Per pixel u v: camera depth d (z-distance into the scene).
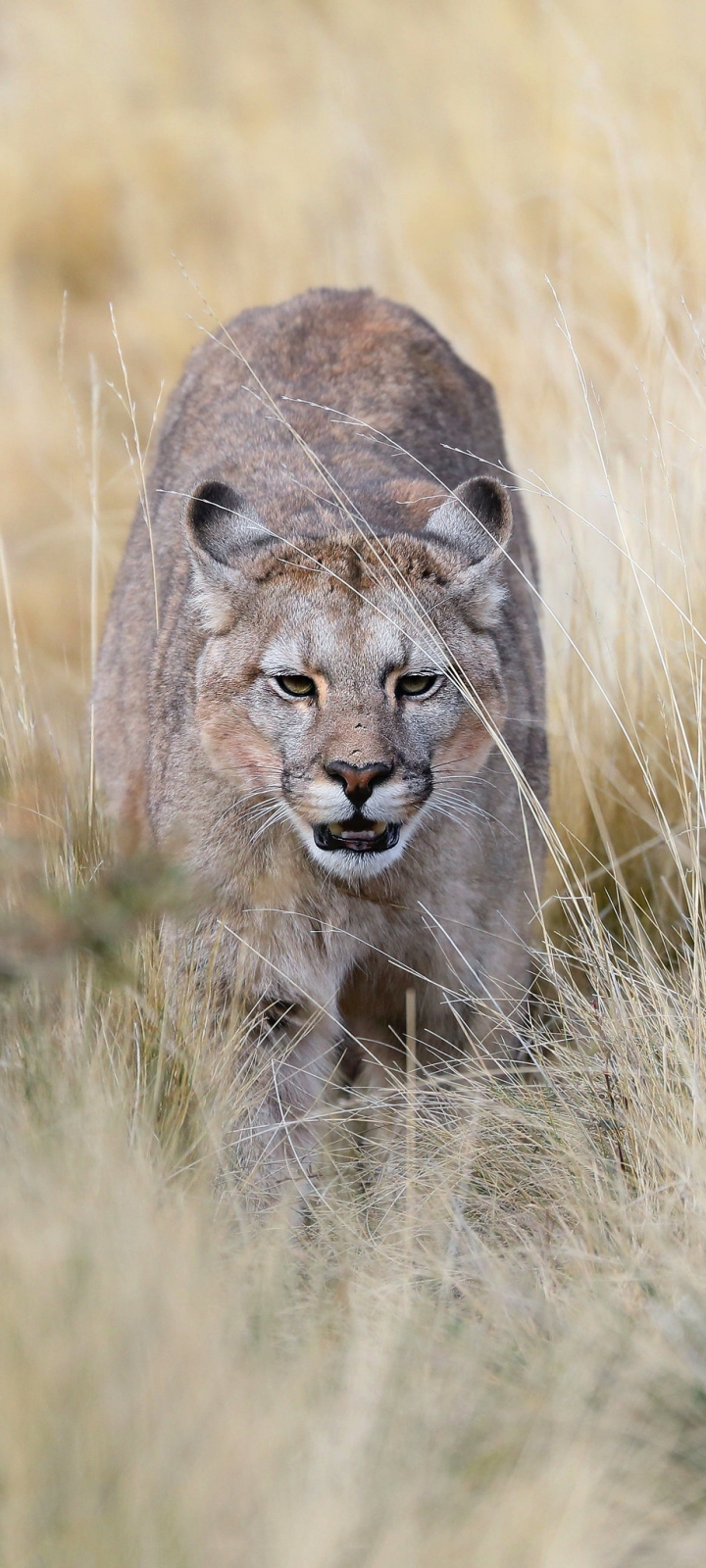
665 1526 5.39
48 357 19.80
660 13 21.77
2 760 8.81
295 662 7.80
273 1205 7.32
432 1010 8.95
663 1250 6.39
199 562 8.12
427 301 17.67
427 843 8.19
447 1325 6.32
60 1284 5.40
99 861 8.45
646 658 10.52
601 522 12.42
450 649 8.03
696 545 10.61
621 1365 5.90
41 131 23.70
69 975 7.46
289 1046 8.45
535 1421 5.54
